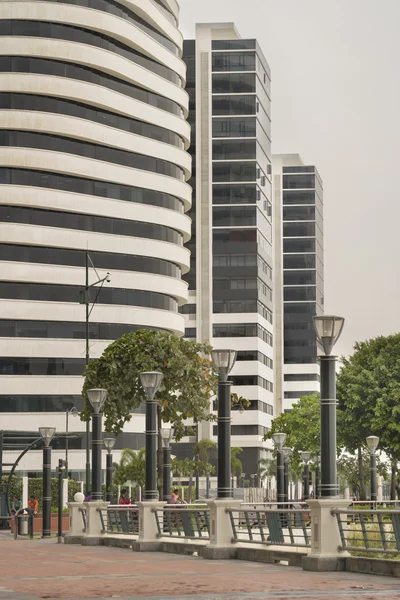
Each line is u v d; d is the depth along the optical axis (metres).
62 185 98.00
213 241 151.75
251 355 150.00
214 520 28.59
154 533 33.34
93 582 19.91
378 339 87.00
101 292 99.44
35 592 17.78
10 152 94.81
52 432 47.41
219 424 29.61
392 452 83.38
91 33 99.00
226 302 150.88
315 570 22.77
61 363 96.38
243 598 16.47
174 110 107.75
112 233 100.81
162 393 53.06
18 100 95.50
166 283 104.19
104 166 99.88
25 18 96.00
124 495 60.53
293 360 196.00
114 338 99.38
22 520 51.78
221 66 152.50
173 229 106.69
